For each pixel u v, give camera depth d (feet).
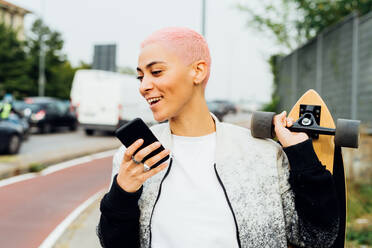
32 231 16.67
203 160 4.40
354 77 22.57
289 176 4.25
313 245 4.22
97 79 58.03
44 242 15.25
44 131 60.90
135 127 4.00
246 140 4.48
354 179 20.16
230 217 4.16
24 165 30.86
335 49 25.77
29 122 59.06
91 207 20.25
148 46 4.16
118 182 4.02
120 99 57.26
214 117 4.70
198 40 4.23
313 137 4.73
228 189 4.18
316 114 4.86
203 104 4.47
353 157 20.34
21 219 18.37
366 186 18.80
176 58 4.11
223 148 4.34
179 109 4.25
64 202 21.49
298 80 36.55
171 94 4.14
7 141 36.32
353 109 22.61
